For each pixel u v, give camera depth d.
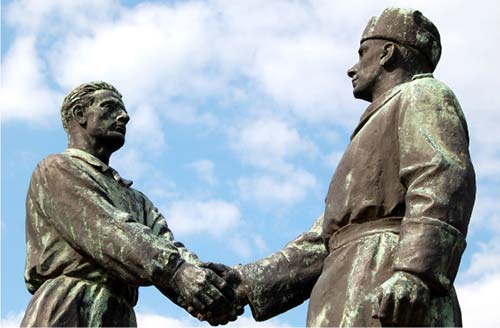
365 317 8.68
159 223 10.11
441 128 8.98
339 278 8.93
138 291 9.88
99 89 10.20
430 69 9.63
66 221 9.67
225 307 9.47
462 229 8.69
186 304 9.45
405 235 8.62
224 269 9.98
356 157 9.18
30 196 9.91
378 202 9.02
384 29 9.61
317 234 10.25
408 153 8.95
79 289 9.55
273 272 10.05
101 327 9.50
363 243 8.95
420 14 9.66
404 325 8.45
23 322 9.45
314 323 8.91
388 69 9.54
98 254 9.54
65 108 10.17
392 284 8.45
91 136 10.08
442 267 8.53
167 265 9.42
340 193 9.17
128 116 10.18
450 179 8.74
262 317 10.03
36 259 9.71
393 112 9.19
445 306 8.69
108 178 9.99
